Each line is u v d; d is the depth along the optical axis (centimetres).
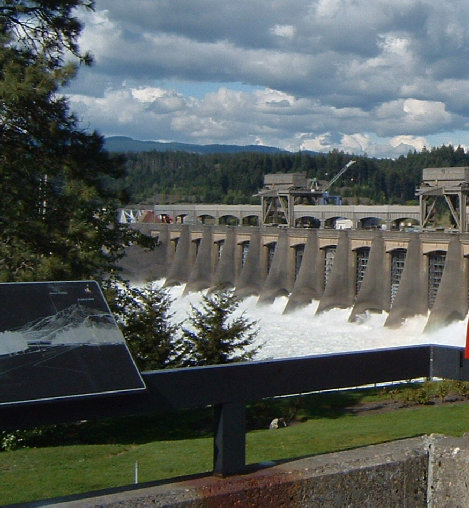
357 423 2578
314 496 605
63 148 2791
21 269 2548
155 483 579
